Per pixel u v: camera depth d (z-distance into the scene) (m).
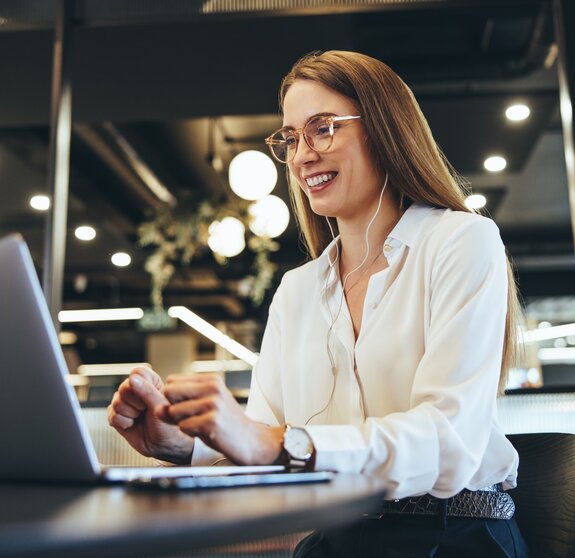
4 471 0.83
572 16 3.19
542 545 1.18
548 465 1.23
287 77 1.46
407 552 1.10
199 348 16.41
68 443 0.77
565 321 13.88
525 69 4.46
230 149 6.89
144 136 6.50
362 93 1.34
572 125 3.15
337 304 1.35
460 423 1.04
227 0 3.27
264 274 8.70
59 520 0.52
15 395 0.78
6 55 4.39
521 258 10.06
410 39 4.33
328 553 1.18
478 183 7.58
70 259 9.52
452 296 1.16
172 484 0.71
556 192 8.01
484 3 3.22
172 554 0.49
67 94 3.34
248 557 2.88
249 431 0.88
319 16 3.98
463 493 1.14
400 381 1.22
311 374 1.34
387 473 0.95
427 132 1.38
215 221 7.38
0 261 0.74
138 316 12.58
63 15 3.33
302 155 1.35
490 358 1.12
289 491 0.69
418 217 1.31
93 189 7.07
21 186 6.98
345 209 1.37
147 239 7.59
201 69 4.57
